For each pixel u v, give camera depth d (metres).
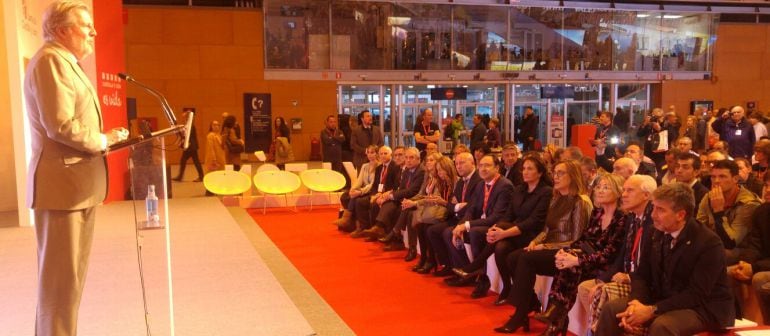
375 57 17.64
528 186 4.93
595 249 3.96
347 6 17.30
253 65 17.00
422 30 17.80
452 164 6.25
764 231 3.95
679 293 3.11
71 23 2.39
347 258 6.57
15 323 3.91
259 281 4.95
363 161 10.51
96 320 3.95
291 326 3.91
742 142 9.51
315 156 17.34
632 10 18.75
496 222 5.11
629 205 3.62
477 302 4.93
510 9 18.23
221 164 11.34
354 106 17.86
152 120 15.93
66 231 2.46
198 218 8.06
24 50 7.47
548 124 18.97
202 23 16.62
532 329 4.27
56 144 2.40
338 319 4.39
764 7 19.62
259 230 7.80
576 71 18.81
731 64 19.73
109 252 5.82
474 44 18.19
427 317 4.57
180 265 5.47
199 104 16.75
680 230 3.17
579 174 4.39
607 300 3.46
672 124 11.70
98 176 2.52
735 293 3.89
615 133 10.16
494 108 18.73
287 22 17.03
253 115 15.51
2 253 5.91
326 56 17.36
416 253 6.47
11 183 8.83
